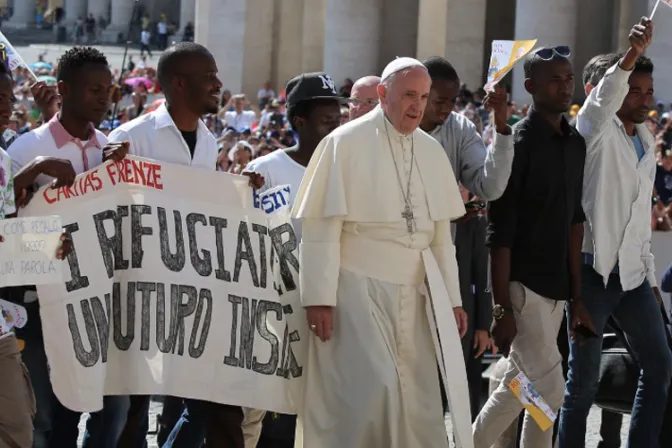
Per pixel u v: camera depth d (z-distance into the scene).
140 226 6.89
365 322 6.91
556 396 7.92
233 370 7.02
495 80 7.53
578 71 28.69
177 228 6.96
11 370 6.17
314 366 7.07
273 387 7.10
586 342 8.11
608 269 8.17
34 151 6.99
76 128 7.07
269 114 25.86
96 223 6.80
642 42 7.87
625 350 8.87
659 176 15.45
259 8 39.56
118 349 6.85
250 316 7.08
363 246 7.02
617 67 8.00
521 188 7.92
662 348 8.20
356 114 8.20
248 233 7.13
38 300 6.82
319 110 7.80
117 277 6.86
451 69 8.10
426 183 7.13
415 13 34.84
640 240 8.32
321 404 7.02
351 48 34.53
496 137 7.60
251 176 7.16
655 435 8.16
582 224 8.04
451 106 8.11
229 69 39.47
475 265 8.93
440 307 7.01
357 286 6.97
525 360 7.96
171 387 6.88
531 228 7.90
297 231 7.55
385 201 6.99
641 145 8.48
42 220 6.24
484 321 8.94
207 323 6.99
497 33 35.47
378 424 6.86
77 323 6.70
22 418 6.16
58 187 6.65
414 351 7.06
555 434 8.84
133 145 7.11
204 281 6.99
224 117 27.56
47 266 6.26
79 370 6.67
